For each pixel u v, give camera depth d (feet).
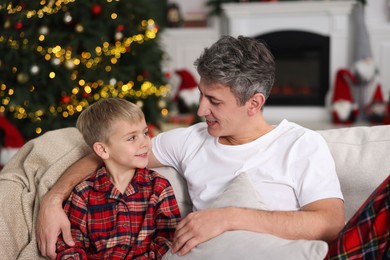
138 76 14.38
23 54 12.00
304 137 5.17
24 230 5.28
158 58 15.03
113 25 13.16
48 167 5.65
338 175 5.49
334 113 18.21
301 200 4.96
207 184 5.42
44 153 5.73
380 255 4.09
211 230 4.49
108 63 13.19
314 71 19.30
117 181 5.37
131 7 13.76
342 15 18.22
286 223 4.51
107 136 5.12
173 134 5.89
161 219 5.25
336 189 4.86
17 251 5.16
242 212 4.56
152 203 5.28
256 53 5.07
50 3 12.16
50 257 5.00
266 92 5.18
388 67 18.48
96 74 12.94
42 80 12.05
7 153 12.00
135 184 5.32
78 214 5.18
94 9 12.59
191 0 20.51
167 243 5.09
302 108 19.17
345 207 5.47
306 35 18.71
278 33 18.92
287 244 4.13
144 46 14.19
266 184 5.15
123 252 5.13
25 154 5.92
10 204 5.28
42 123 12.32
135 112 5.18
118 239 5.15
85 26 12.58
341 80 18.06
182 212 5.75
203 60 5.08
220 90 5.03
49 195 5.20
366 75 17.70
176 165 5.87
